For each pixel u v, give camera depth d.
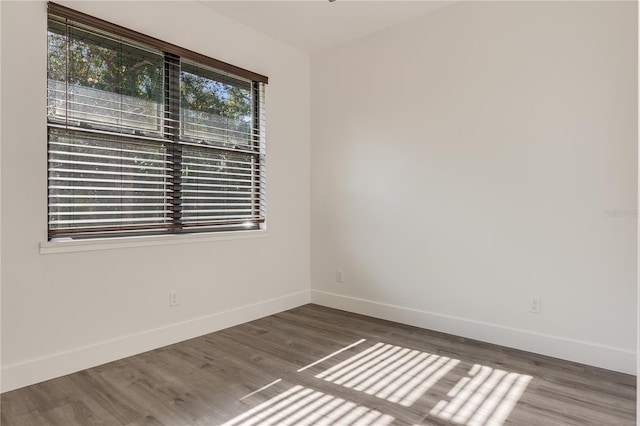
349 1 3.07
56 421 1.89
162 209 2.91
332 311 3.87
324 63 4.02
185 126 3.07
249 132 3.60
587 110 2.54
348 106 3.83
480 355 2.72
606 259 2.49
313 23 3.44
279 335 3.15
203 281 3.16
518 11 2.80
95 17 2.49
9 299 2.17
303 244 4.12
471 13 3.02
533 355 2.72
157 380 2.33
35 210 2.26
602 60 2.48
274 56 3.76
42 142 2.29
